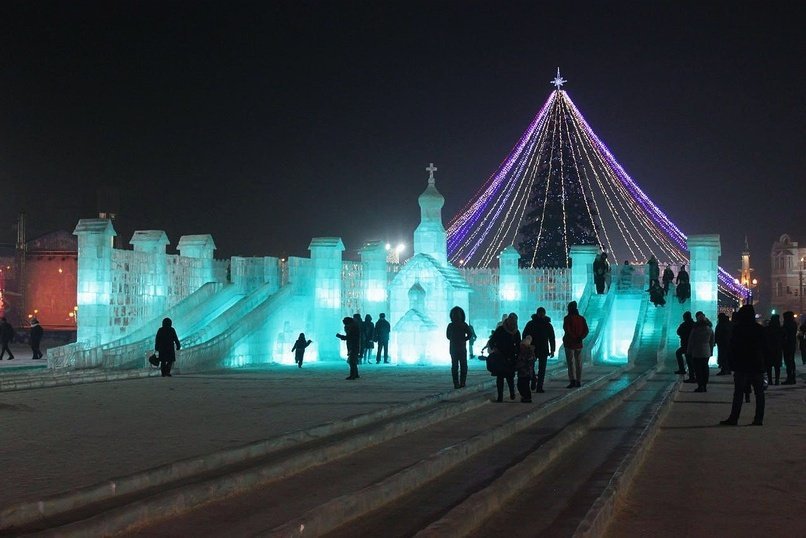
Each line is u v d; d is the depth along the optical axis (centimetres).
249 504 838
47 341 4753
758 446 1276
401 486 910
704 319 2164
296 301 3381
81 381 2233
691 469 1093
